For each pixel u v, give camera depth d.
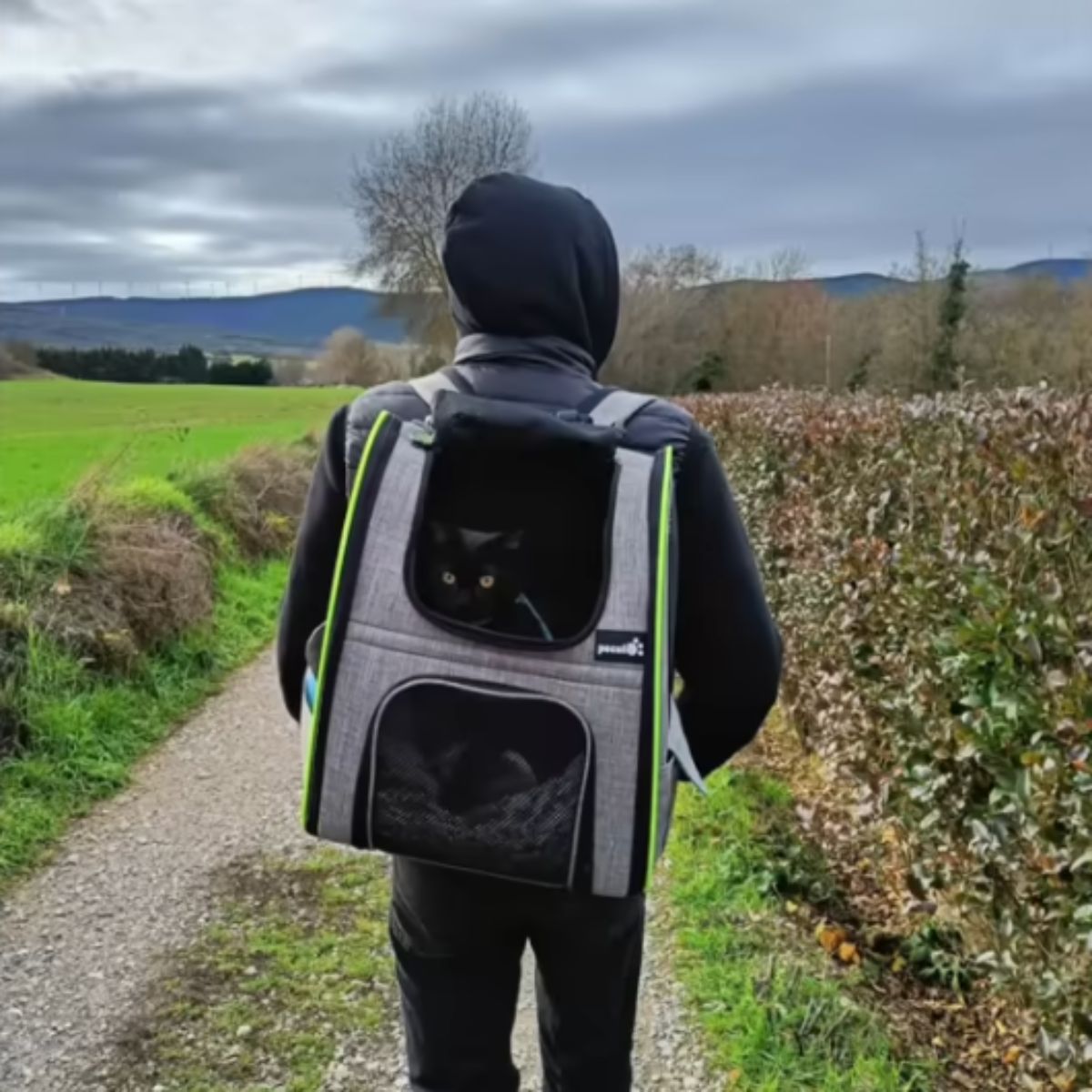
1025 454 2.79
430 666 1.33
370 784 1.34
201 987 2.94
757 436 6.20
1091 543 2.46
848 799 3.90
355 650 1.35
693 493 1.42
